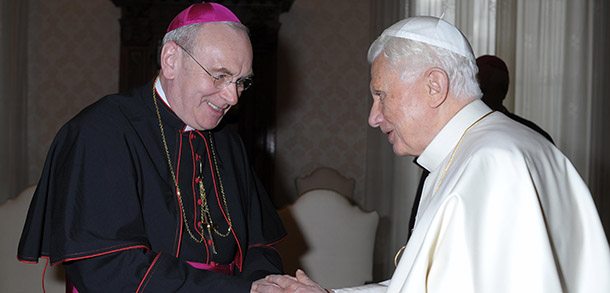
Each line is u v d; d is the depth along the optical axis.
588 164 5.49
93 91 7.28
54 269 3.15
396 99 1.78
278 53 7.45
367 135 6.93
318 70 7.51
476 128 1.74
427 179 1.81
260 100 7.11
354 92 7.53
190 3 6.90
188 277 2.04
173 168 2.23
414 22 1.81
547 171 1.65
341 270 3.43
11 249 3.13
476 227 1.53
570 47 5.53
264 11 7.01
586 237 1.67
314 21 7.49
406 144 1.84
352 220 3.45
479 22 5.59
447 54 1.75
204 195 2.26
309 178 6.84
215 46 2.05
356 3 7.52
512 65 5.54
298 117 7.50
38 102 7.21
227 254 2.28
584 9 5.51
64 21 7.25
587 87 5.51
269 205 2.62
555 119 5.56
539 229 1.51
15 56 6.85
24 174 7.04
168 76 2.15
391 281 1.68
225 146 2.47
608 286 1.62
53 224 2.05
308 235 3.41
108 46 7.29
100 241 1.99
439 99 1.75
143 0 6.80
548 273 1.48
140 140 2.19
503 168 1.58
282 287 2.17
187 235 2.18
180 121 2.25
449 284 1.51
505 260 1.50
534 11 5.59
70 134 2.15
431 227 1.56
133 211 2.07
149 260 2.01
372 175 6.80
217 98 2.10
